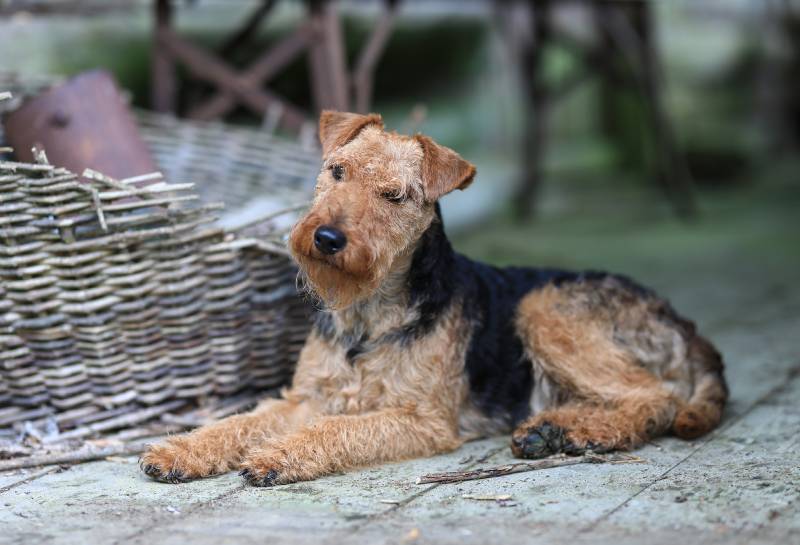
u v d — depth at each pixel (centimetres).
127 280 460
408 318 445
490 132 1228
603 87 1350
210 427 437
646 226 1064
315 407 462
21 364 462
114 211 459
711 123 1343
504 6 1212
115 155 538
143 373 479
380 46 752
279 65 710
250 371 514
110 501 390
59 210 443
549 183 1255
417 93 1119
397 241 418
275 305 510
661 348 493
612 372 475
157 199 463
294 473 409
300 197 618
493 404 482
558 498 383
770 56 1402
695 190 1294
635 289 505
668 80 1341
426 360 445
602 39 1126
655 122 1076
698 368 496
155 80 729
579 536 343
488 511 371
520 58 1101
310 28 697
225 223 531
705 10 1389
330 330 457
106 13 716
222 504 384
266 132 703
